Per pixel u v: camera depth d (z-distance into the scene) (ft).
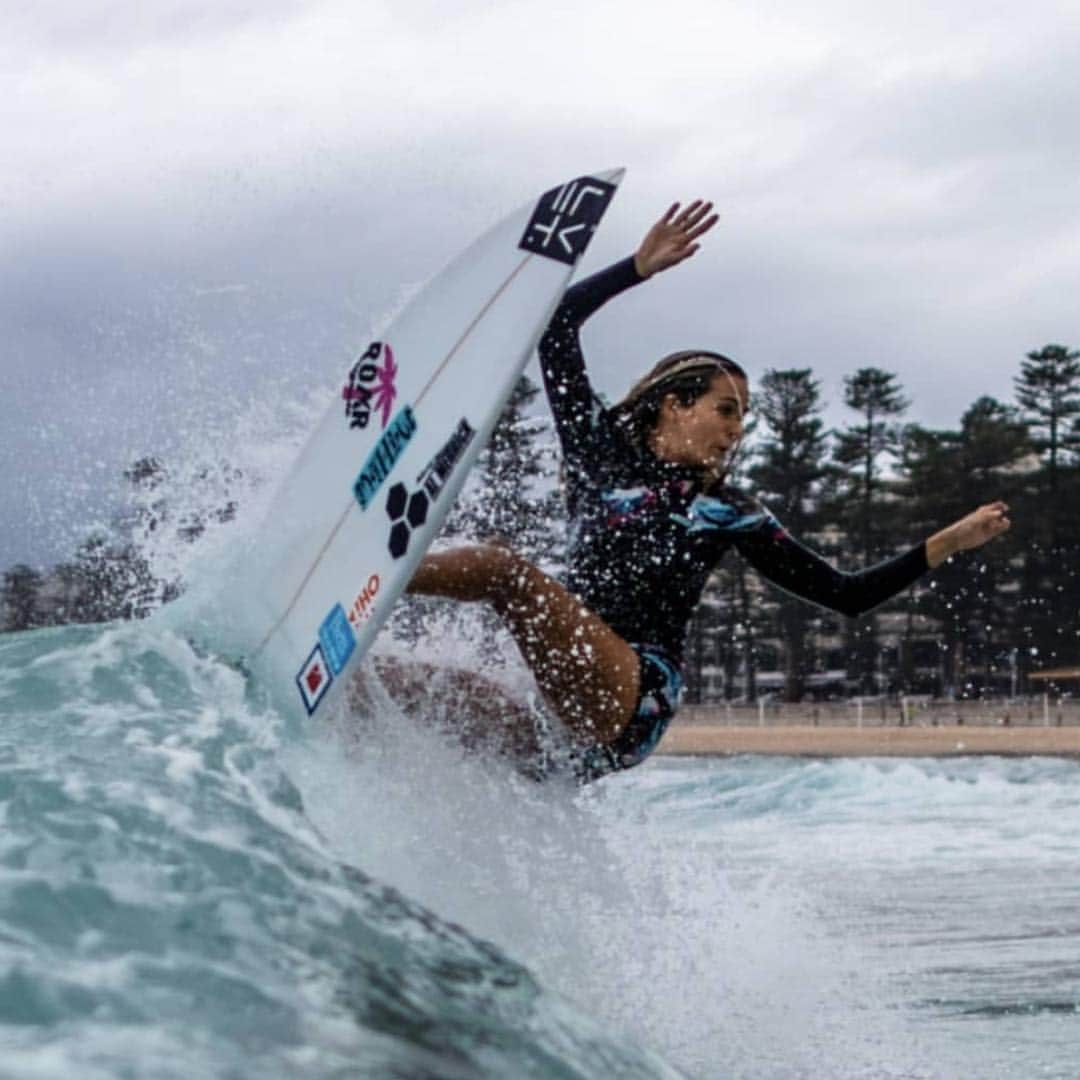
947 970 28.35
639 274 26.04
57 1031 11.03
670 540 25.61
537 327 24.25
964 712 321.11
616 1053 13.99
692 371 25.98
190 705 21.47
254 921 14.08
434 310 25.38
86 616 32.42
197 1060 10.82
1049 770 104.37
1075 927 33.09
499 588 24.03
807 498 396.78
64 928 13.12
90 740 18.88
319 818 19.90
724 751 199.72
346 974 13.39
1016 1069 21.84
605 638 24.47
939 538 26.89
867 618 393.70
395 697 24.61
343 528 24.70
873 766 103.76
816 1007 24.44
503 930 22.20
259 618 24.89
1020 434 396.16
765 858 45.75
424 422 24.61
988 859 45.52
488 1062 12.41
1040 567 394.73
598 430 25.98
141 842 15.38
